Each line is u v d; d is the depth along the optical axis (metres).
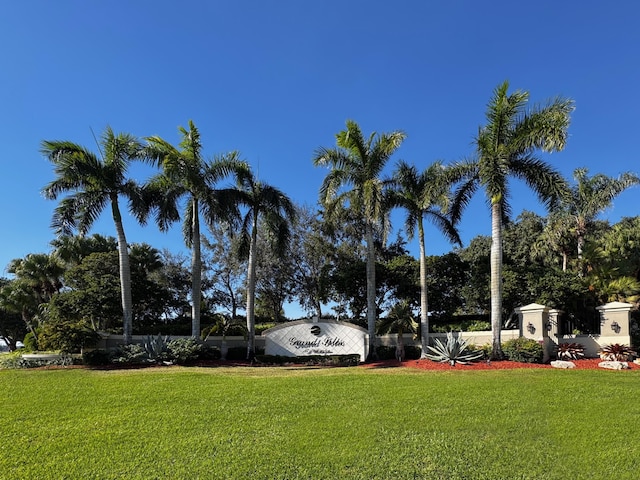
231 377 14.20
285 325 21.78
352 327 21.59
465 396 10.51
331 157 21.62
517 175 19.22
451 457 6.77
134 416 9.15
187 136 21.62
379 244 31.66
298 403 10.09
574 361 17.53
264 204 23.11
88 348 19.47
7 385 12.78
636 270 24.14
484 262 25.22
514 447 7.13
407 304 21.05
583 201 26.92
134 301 26.41
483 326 22.62
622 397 10.31
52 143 19.27
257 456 6.88
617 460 6.58
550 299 21.91
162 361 18.42
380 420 8.62
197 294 21.23
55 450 7.21
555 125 16.98
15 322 45.44
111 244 32.03
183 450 7.16
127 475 6.26
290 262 32.34
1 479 6.16
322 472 6.33
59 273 30.58
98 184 20.20
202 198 21.09
